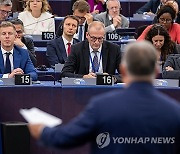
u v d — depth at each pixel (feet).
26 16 62.85
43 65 50.83
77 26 52.54
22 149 36.68
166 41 48.55
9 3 58.54
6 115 37.50
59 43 52.39
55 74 47.62
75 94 37.35
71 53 45.24
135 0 75.97
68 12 75.20
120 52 45.68
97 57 45.27
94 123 20.48
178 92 37.55
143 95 20.74
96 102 20.72
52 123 20.68
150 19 67.97
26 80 38.06
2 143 37.17
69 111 37.47
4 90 37.29
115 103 20.62
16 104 37.47
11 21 51.65
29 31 62.39
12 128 36.45
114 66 45.39
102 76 38.14
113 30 61.26
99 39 44.86
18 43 50.31
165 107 20.65
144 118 20.49
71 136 20.36
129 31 59.98
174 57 46.62
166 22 56.85
